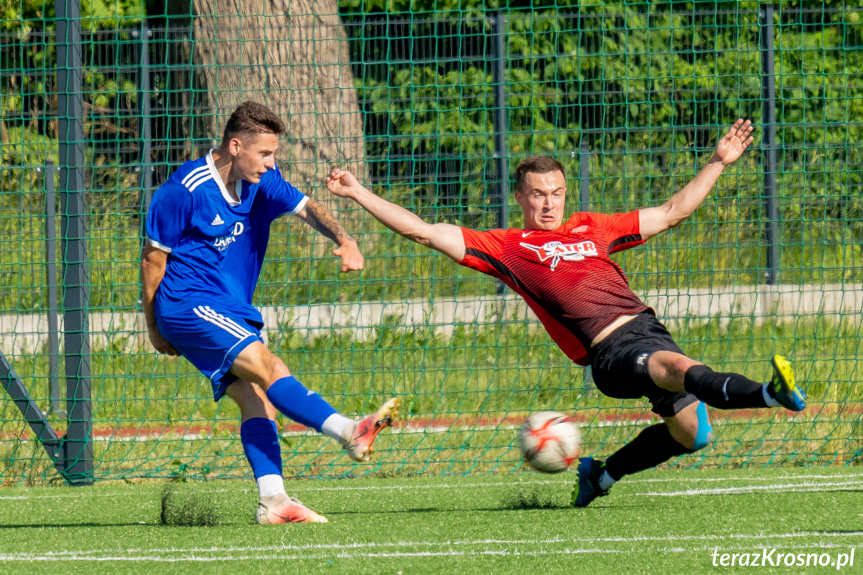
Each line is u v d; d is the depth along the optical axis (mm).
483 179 31391
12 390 22844
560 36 35812
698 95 34375
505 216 30438
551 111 34312
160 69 31047
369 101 31656
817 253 34125
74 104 22953
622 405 26859
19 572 13742
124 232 30266
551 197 17234
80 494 21031
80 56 23141
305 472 22969
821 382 27469
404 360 30203
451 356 30328
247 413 16922
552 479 21656
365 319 30984
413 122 30891
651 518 16516
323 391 28422
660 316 29938
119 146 31047
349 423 15359
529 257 17031
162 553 14656
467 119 33469
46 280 26797
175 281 16281
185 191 16078
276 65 28688
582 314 16625
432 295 29719
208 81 33594
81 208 23156
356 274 31312
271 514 16609
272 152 16328
